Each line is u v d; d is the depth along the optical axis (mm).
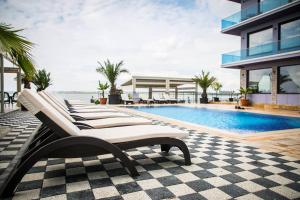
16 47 3285
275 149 3395
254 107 14266
